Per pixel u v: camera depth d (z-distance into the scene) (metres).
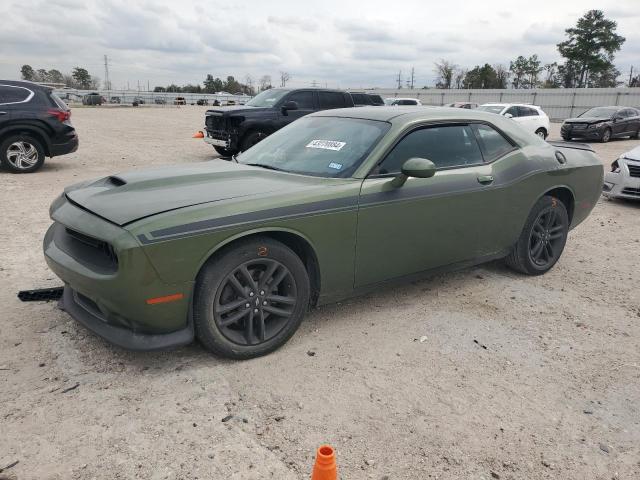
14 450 2.50
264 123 12.39
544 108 50.00
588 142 22.34
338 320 4.02
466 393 3.10
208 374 3.19
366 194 3.64
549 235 5.10
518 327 4.00
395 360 3.44
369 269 3.80
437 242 4.14
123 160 12.72
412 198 3.87
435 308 4.29
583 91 46.94
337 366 3.34
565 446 2.68
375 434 2.70
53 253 3.32
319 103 13.30
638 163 8.60
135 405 2.87
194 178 3.56
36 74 119.25
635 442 2.73
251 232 3.15
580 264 5.61
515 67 82.12
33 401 2.87
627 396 3.14
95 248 3.12
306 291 3.52
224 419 2.77
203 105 65.38
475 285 4.84
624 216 8.05
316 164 3.90
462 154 4.34
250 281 3.24
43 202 7.78
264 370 3.26
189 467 2.42
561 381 3.28
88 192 3.47
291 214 3.30
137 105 59.47
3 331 3.64
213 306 3.12
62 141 10.74
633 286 4.96
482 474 2.46
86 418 2.74
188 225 2.94
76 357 3.33
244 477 2.38
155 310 2.94
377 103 16.05
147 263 2.82
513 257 4.97
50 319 3.83
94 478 2.34
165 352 3.43
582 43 72.56
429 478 2.42
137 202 3.12
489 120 4.66
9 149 10.31
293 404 2.92
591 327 4.05
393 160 3.87
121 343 3.02
